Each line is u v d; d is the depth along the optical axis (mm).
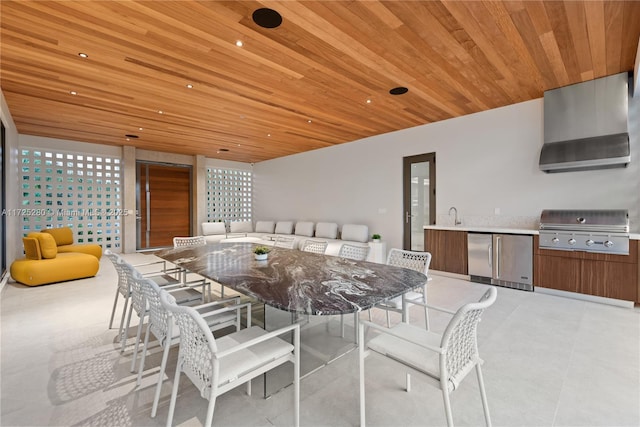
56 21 2205
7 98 3719
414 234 5301
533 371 1925
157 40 2471
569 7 2111
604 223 3207
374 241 5230
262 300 1445
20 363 2025
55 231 5379
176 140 6129
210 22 2238
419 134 5117
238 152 7473
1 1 1969
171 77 3139
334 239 6117
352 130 5367
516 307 3092
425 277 1886
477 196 4484
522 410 1557
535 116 3930
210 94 3600
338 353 2164
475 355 1397
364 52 2689
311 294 1522
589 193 3596
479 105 4141
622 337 2398
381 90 3547
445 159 4805
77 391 1720
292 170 7652
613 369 1938
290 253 2875
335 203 6582
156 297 1607
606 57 2859
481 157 4430
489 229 3969
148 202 7406
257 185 8844
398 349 1393
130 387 1762
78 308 3131
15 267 4004
